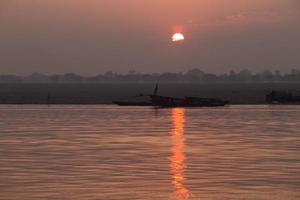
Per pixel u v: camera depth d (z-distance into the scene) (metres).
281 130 192.75
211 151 132.00
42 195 83.62
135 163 112.94
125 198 81.88
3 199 81.19
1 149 135.50
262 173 101.88
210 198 82.25
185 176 98.56
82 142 151.12
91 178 96.69
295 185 91.25
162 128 199.12
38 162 114.44
